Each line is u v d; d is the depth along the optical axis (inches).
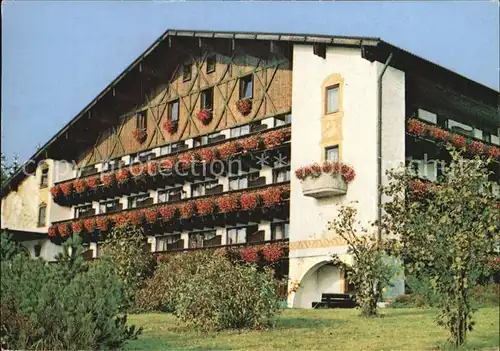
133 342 485.1
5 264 434.3
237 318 545.3
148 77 995.9
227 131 917.2
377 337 482.6
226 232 839.1
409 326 512.1
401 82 757.3
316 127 781.9
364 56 741.9
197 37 922.1
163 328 552.1
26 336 414.0
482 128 783.1
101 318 423.2
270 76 876.6
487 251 425.1
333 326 537.6
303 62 802.2
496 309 480.7
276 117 861.2
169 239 881.5
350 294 631.2
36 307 416.5
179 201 863.7
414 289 590.9
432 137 748.0
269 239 808.3
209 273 558.6
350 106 756.0
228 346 470.3
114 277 441.1
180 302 554.3
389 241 451.2
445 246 428.8
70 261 439.8
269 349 458.3
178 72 983.6
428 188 450.3
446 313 444.1
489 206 423.5
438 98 788.0
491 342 444.1
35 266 434.9
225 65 932.0
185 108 969.5
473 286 446.0
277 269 767.1
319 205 753.6
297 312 640.4
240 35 860.0
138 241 748.0
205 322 540.7
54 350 413.4
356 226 721.0
